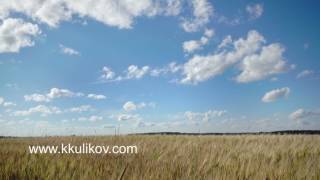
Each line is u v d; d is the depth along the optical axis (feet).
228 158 26.37
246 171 20.70
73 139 51.83
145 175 19.30
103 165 22.67
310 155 29.17
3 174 19.69
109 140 49.26
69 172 20.61
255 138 46.42
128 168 21.70
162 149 33.65
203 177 20.24
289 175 20.35
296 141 39.55
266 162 24.73
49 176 19.65
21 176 19.69
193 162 24.75
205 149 32.99
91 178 19.21
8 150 32.19
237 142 41.34
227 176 19.66
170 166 22.47
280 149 32.60
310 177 20.12
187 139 49.44
